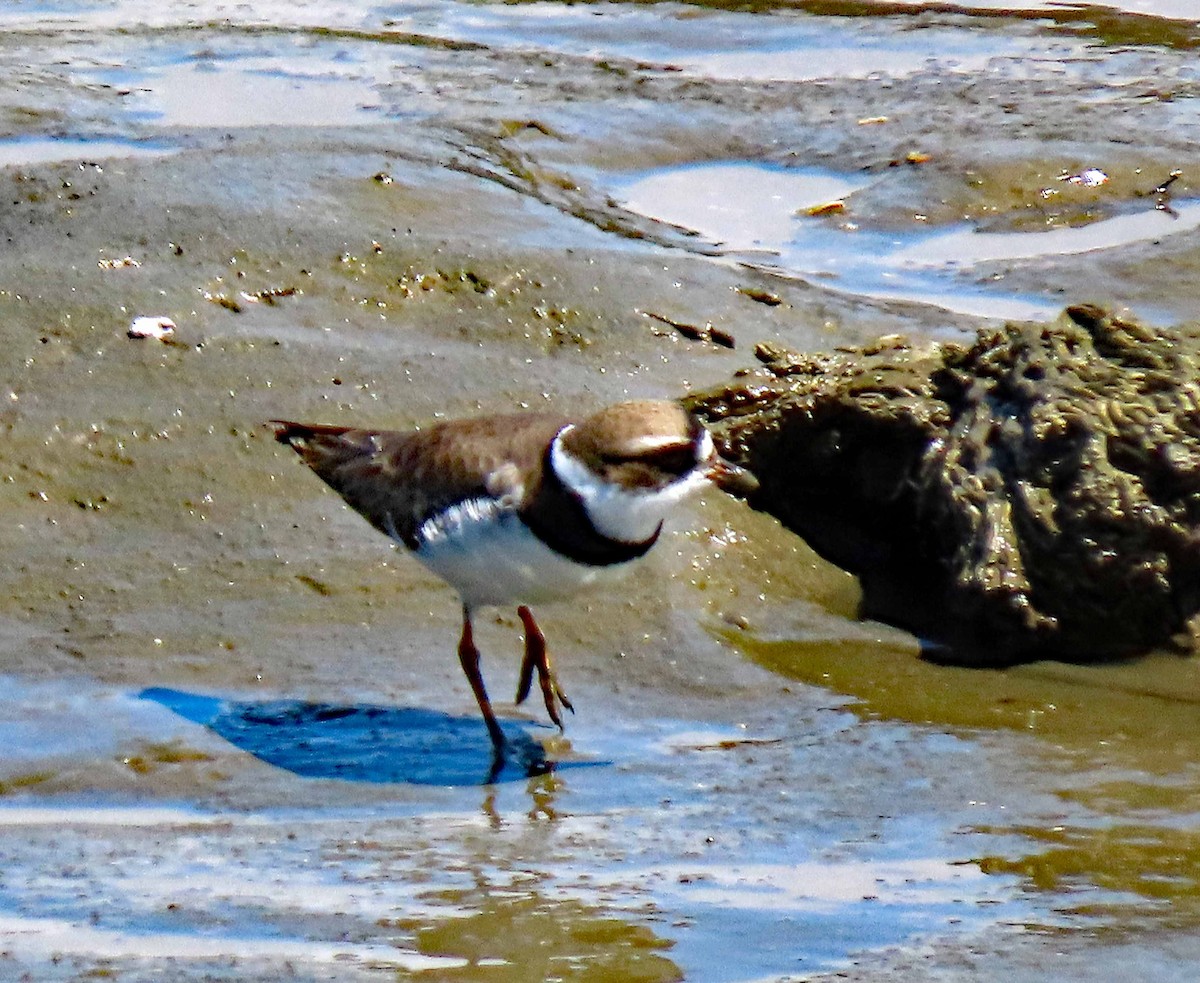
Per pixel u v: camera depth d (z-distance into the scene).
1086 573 11.32
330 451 10.50
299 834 8.80
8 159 17.33
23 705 10.11
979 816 8.99
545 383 13.62
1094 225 17.59
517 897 7.96
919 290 16.16
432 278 14.76
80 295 13.92
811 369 13.42
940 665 11.32
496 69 21.61
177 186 15.80
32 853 8.52
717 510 12.53
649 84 21.14
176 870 8.33
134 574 11.52
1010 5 24.55
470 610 10.05
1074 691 10.92
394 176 16.66
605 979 7.16
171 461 12.45
